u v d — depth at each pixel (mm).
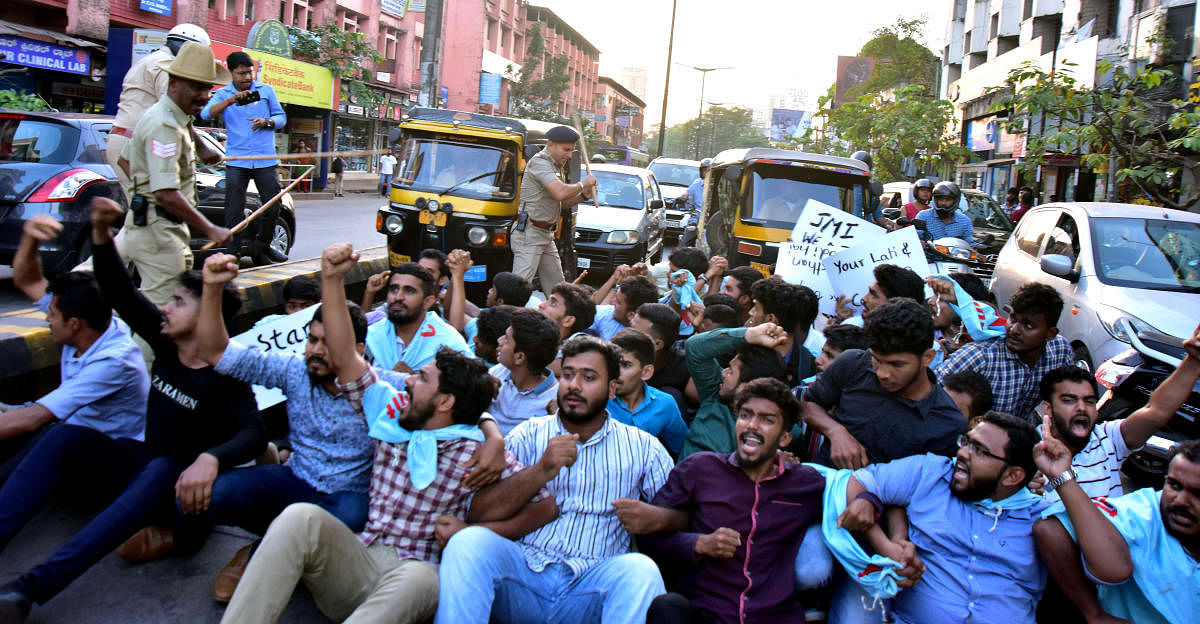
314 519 3410
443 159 10266
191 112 5316
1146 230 8352
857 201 11844
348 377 3928
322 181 30953
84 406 4184
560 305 5746
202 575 4148
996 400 5535
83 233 8078
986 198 16172
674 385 5609
